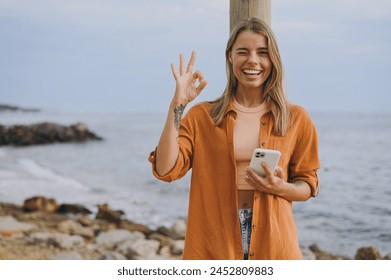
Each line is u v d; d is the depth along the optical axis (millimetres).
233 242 2832
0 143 31750
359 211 16031
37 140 32719
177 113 2787
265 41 2818
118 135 40969
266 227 2809
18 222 9102
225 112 2881
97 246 8273
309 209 16359
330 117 53656
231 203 2836
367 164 25047
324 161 26250
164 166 2770
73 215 10875
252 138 2863
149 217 13992
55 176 20734
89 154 30281
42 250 7461
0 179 18031
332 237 13461
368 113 57750
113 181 20906
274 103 2885
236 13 3793
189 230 2895
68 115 67438
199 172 2887
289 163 2975
